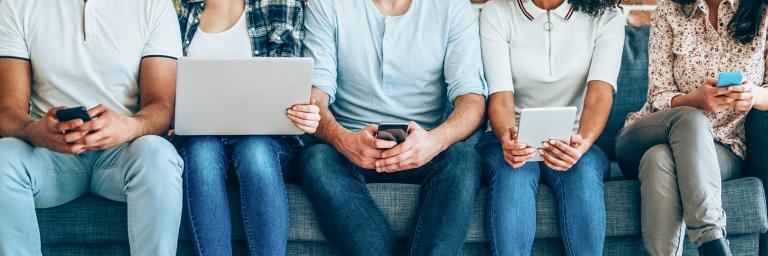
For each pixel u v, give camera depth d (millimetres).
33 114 2053
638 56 2521
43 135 1808
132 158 1819
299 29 2246
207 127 1917
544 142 1931
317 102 2129
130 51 2066
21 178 1793
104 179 1921
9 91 1982
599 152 2109
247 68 1824
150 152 1812
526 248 1957
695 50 2217
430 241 1902
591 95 2201
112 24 2064
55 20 2043
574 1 2279
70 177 1923
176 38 2125
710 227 1878
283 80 1858
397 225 1989
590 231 1955
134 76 2080
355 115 2258
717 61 2195
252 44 2209
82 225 1920
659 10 2283
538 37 2281
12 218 1770
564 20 2281
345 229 1918
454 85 2205
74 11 2053
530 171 2010
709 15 2213
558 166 1968
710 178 1911
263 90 1865
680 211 1952
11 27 2023
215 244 1866
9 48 2010
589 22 2293
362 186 1975
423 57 2230
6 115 1930
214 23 2217
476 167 1982
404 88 2244
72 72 2031
